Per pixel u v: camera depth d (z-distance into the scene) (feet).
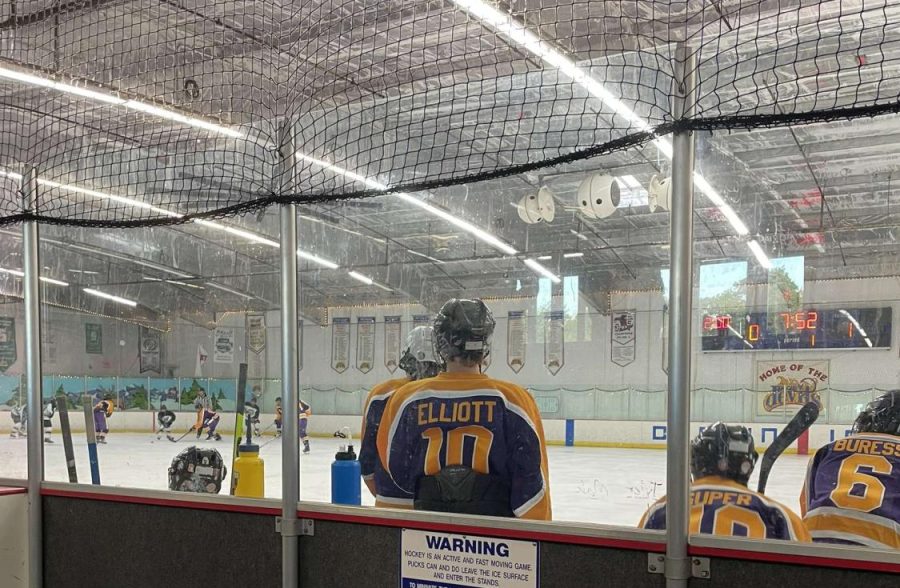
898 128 10.73
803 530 6.58
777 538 6.50
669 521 5.93
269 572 7.76
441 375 7.82
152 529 8.49
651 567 6.03
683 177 5.88
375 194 7.16
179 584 8.28
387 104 7.52
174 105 9.32
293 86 7.90
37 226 9.41
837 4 13.33
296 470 7.59
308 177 7.65
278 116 7.90
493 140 7.70
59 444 10.84
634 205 9.16
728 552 5.80
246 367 9.97
